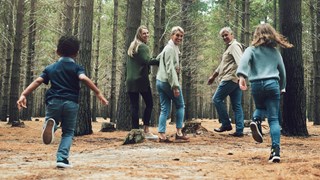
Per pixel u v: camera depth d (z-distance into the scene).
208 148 6.29
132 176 3.42
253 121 4.68
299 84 9.48
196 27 21.97
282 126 9.64
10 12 18.39
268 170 3.80
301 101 9.48
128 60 7.53
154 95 15.30
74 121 4.03
